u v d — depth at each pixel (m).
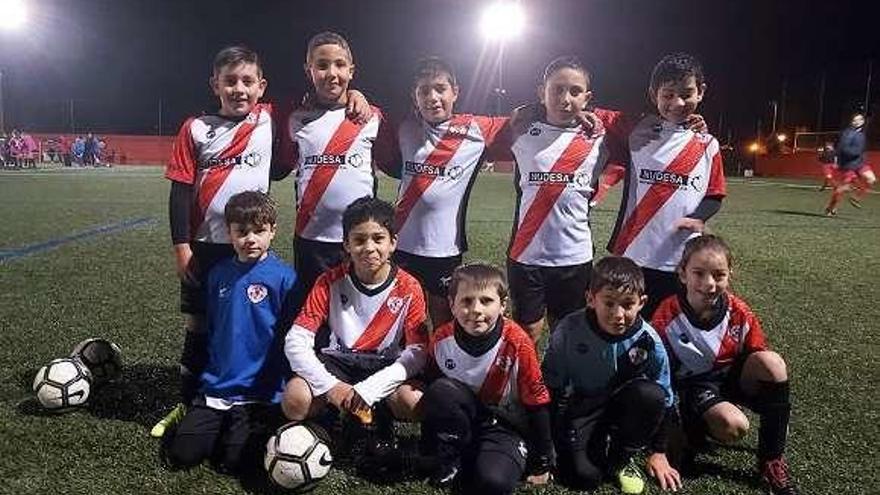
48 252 8.18
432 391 2.99
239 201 3.35
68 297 5.91
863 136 13.57
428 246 3.98
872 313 5.85
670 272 3.79
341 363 3.35
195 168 3.70
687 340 3.30
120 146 40.81
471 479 3.00
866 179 13.80
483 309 2.96
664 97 3.76
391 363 3.35
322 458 2.89
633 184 3.86
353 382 3.37
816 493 2.93
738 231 11.01
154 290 6.23
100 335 4.89
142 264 7.48
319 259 3.86
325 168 3.81
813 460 3.21
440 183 3.96
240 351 3.31
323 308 3.31
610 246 4.00
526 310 3.94
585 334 3.14
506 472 2.88
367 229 3.19
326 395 3.12
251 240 3.33
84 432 3.36
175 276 6.85
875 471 3.12
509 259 4.00
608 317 3.06
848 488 2.97
